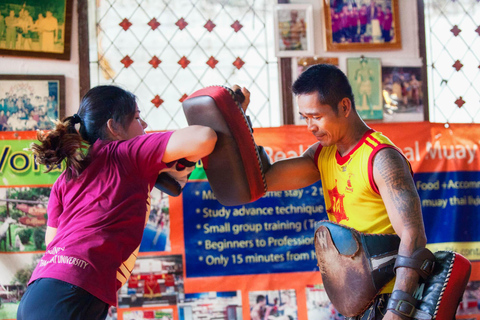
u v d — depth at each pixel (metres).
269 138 3.42
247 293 3.29
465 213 3.46
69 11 3.43
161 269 3.27
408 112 3.59
